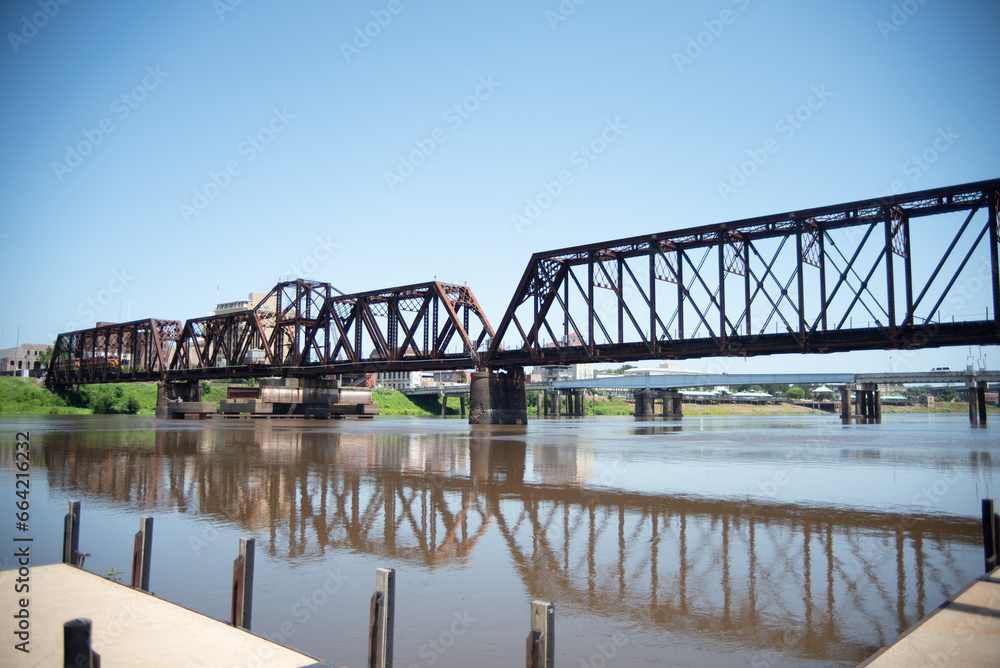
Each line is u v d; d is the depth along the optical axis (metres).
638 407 152.75
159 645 8.95
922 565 14.38
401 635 10.56
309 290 101.38
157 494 23.31
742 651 9.97
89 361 128.12
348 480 26.84
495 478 27.58
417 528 17.91
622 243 64.69
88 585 11.77
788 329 52.91
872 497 23.05
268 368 99.38
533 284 73.56
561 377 180.38
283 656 8.65
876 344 49.25
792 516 19.58
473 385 79.12
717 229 57.06
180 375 108.94
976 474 29.77
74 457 35.62
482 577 13.54
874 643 10.30
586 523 18.55
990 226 44.16
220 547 15.88
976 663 8.43
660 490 24.39
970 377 110.44
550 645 7.38
